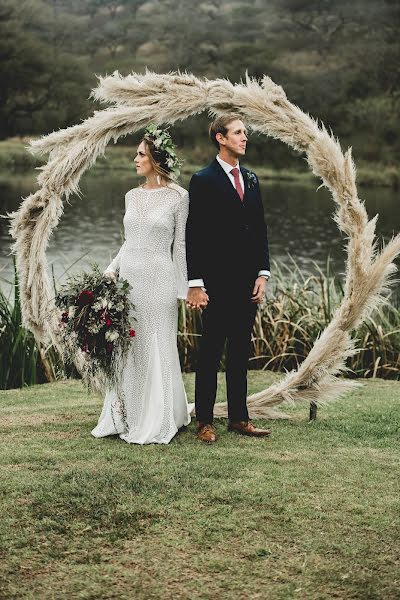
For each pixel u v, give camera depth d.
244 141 4.68
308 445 4.74
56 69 59.16
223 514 3.64
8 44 57.34
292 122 5.05
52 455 4.43
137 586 3.04
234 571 3.15
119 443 4.71
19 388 6.75
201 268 4.70
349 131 47.22
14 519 3.56
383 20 59.19
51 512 3.63
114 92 5.08
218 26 75.44
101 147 5.21
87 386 5.04
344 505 3.76
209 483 4.01
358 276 5.08
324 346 5.16
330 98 50.66
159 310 4.79
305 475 4.16
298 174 46.12
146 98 5.06
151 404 4.75
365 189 39.53
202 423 4.83
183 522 3.56
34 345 7.11
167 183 4.93
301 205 32.09
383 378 7.52
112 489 3.89
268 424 5.26
